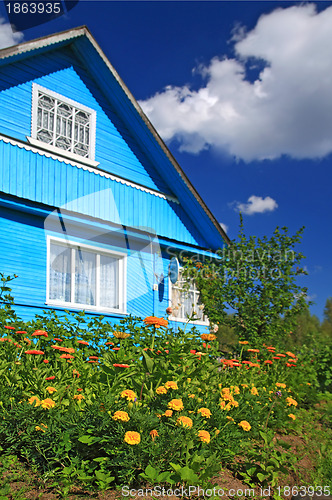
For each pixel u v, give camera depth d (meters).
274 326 9.91
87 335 6.29
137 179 10.21
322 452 4.53
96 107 9.66
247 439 4.00
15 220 7.98
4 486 2.79
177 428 3.22
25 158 7.86
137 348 5.47
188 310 11.36
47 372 4.12
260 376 5.88
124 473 2.94
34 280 8.09
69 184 8.53
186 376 4.16
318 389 7.62
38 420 3.22
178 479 2.97
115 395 3.65
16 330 5.32
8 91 8.01
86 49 9.38
